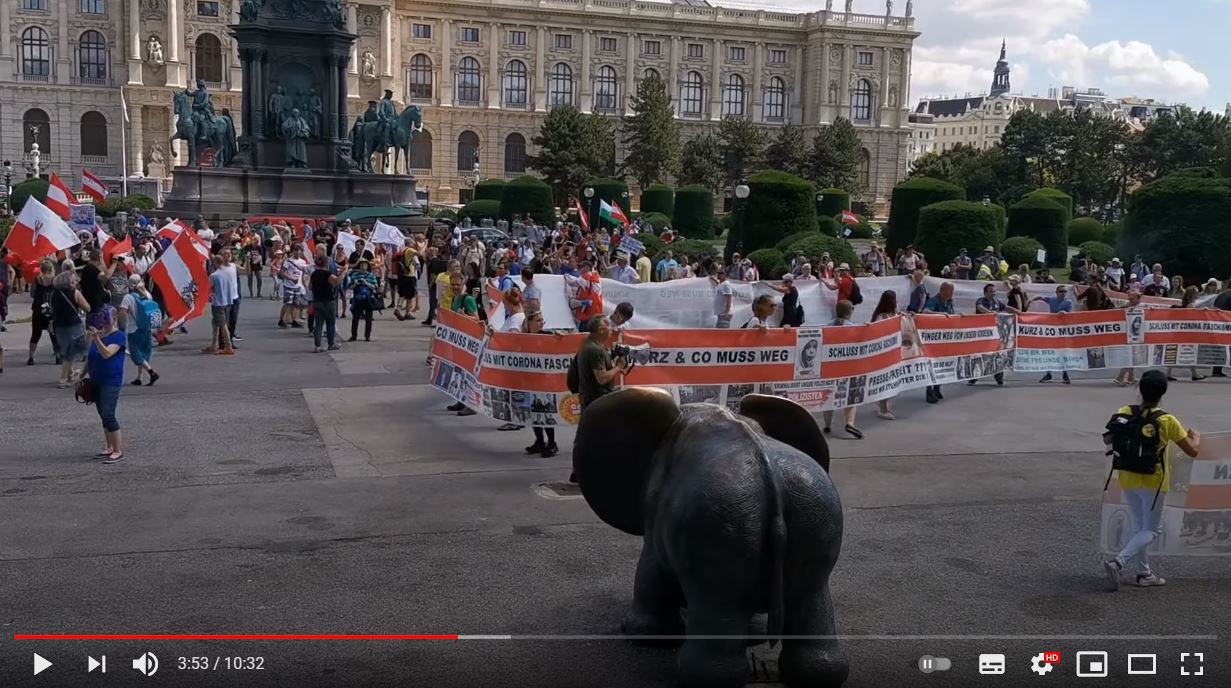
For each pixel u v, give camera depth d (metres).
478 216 71.00
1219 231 39.00
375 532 10.71
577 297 20.50
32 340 20.67
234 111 107.62
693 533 6.32
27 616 8.35
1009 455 14.62
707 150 110.12
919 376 17.67
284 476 12.80
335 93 55.16
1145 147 109.38
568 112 100.94
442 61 118.56
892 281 24.17
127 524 10.80
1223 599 9.23
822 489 6.52
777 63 131.88
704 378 15.09
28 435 14.62
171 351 22.70
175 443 14.34
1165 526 9.65
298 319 27.05
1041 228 53.66
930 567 9.95
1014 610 8.89
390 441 14.72
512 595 9.00
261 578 9.33
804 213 45.12
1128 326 20.84
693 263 33.94
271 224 45.69
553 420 14.11
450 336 15.99
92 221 34.88
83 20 104.56
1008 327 19.69
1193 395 20.00
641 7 124.69
